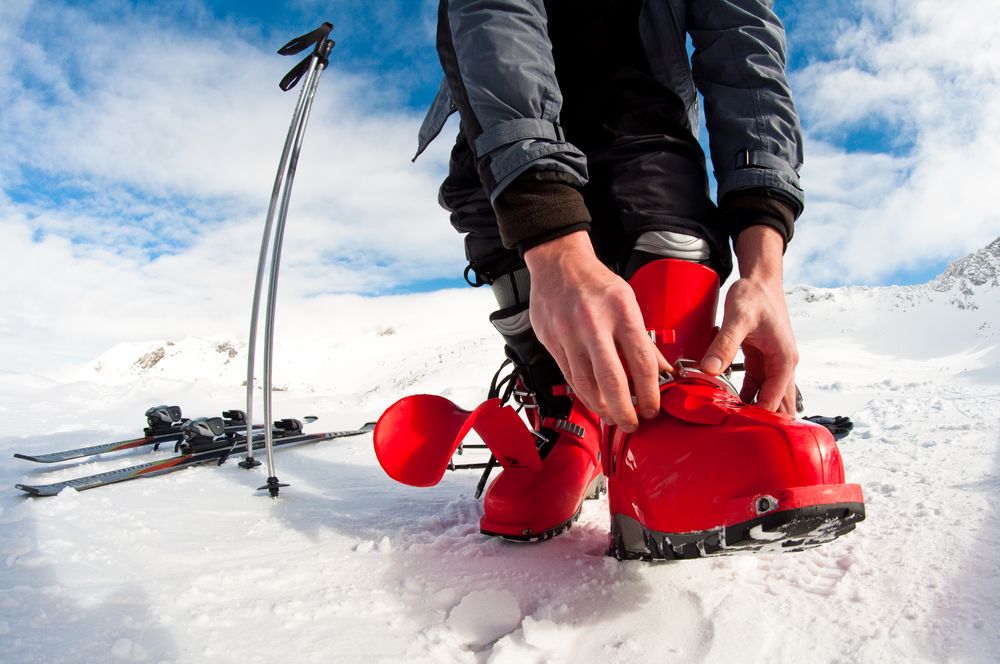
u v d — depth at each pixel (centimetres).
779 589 68
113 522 100
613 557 80
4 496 119
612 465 78
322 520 105
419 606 69
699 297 80
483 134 69
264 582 75
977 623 56
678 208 90
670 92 103
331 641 60
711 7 97
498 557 84
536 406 114
